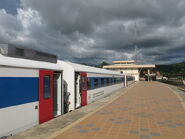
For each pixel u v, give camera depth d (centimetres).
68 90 1028
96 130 635
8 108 558
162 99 1457
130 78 4378
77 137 564
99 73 1576
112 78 2158
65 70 1034
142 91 2256
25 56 685
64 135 581
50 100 795
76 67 1095
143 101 1348
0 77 534
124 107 1090
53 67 837
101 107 1090
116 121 757
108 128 658
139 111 967
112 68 7319
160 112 941
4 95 545
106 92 1828
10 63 572
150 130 635
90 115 870
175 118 811
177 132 613
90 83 1330
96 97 1480
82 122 740
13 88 582
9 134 561
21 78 620
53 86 876
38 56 770
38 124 708
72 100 1021
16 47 642
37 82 706
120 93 2019
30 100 661
